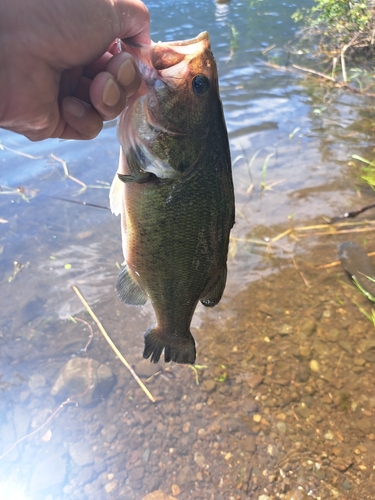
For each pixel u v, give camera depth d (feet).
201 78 0.85
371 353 1.68
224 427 1.49
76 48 0.72
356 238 2.22
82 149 2.87
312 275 2.03
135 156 0.86
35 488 1.36
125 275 1.02
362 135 3.05
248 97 3.57
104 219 2.38
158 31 4.56
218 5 5.40
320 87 3.73
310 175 2.68
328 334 1.77
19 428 1.51
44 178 2.62
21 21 0.68
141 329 1.85
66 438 1.49
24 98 0.75
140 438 1.48
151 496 1.34
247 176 2.69
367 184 2.57
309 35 4.60
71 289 2.01
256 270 2.08
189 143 0.87
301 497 1.31
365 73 3.94
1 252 2.18
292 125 3.20
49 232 2.29
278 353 1.71
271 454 1.42
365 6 3.97
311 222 2.34
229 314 1.88
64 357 1.74
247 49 4.39
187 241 0.92
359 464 1.37
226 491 1.34
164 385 1.63
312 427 1.48
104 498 1.34
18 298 1.97
